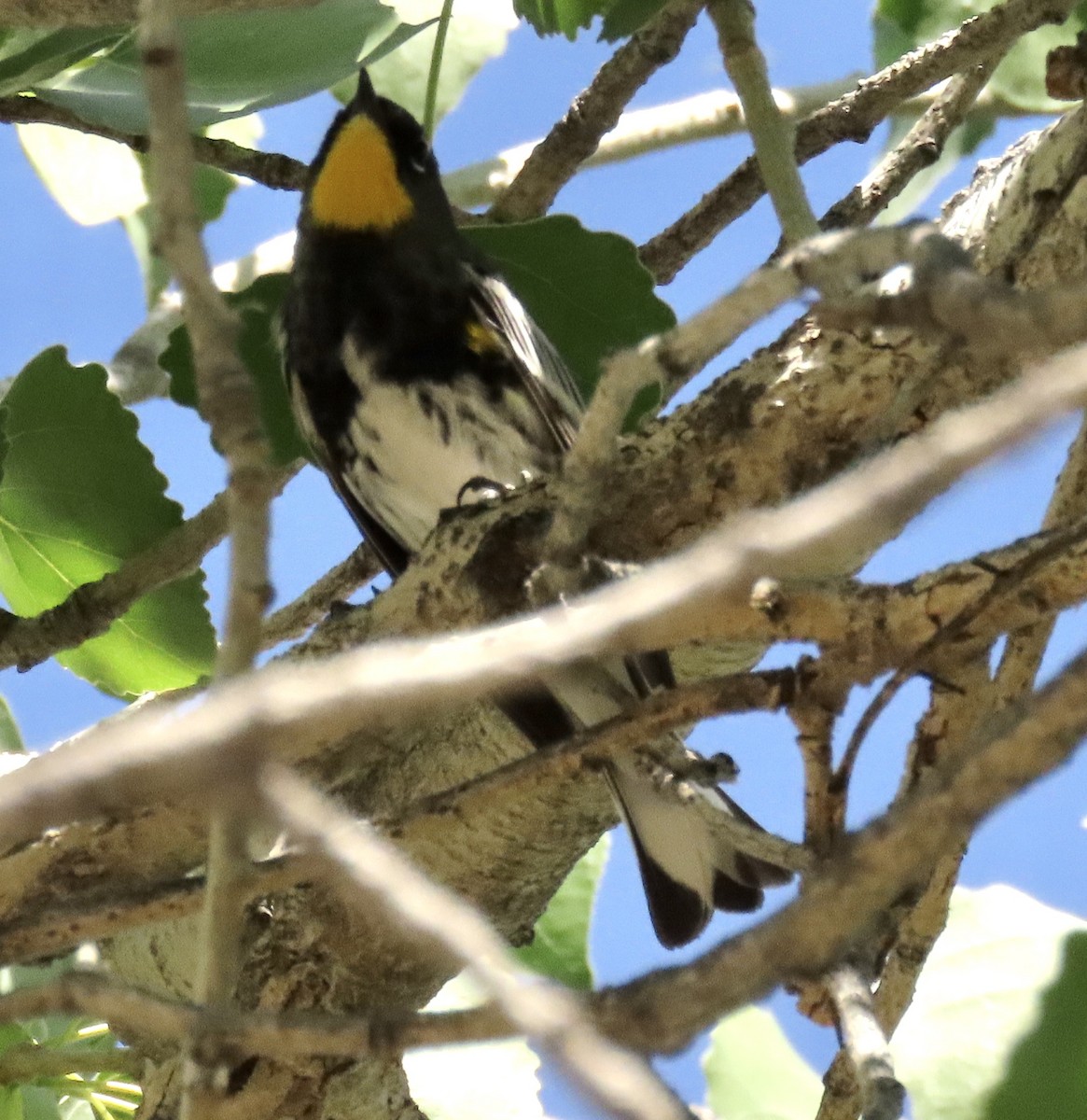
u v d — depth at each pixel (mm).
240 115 6016
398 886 2297
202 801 2188
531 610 4293
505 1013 2385
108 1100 5699
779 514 2229
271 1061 5168
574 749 4059
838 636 3822
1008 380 4414
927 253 2730
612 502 4680
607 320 6152
